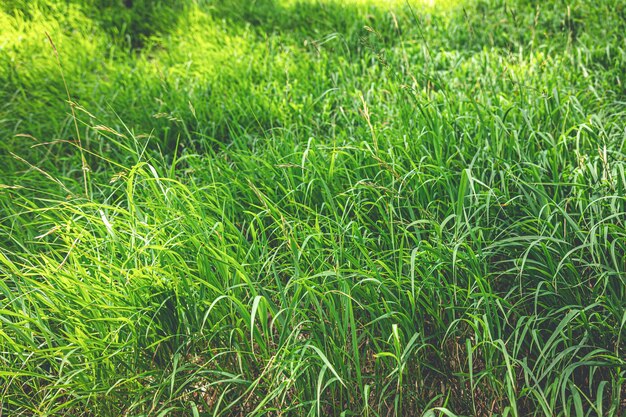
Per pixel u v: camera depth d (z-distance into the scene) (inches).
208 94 195.0
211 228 101.8
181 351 92.4
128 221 104.0
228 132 174.9
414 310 88.4
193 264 100.3
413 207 107.3
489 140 124.4
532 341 86.8
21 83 209.5
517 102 142.7
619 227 91.0
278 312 83.0
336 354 85.2
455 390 93.0
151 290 91.8
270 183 123.4
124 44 265.7
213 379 91.4
